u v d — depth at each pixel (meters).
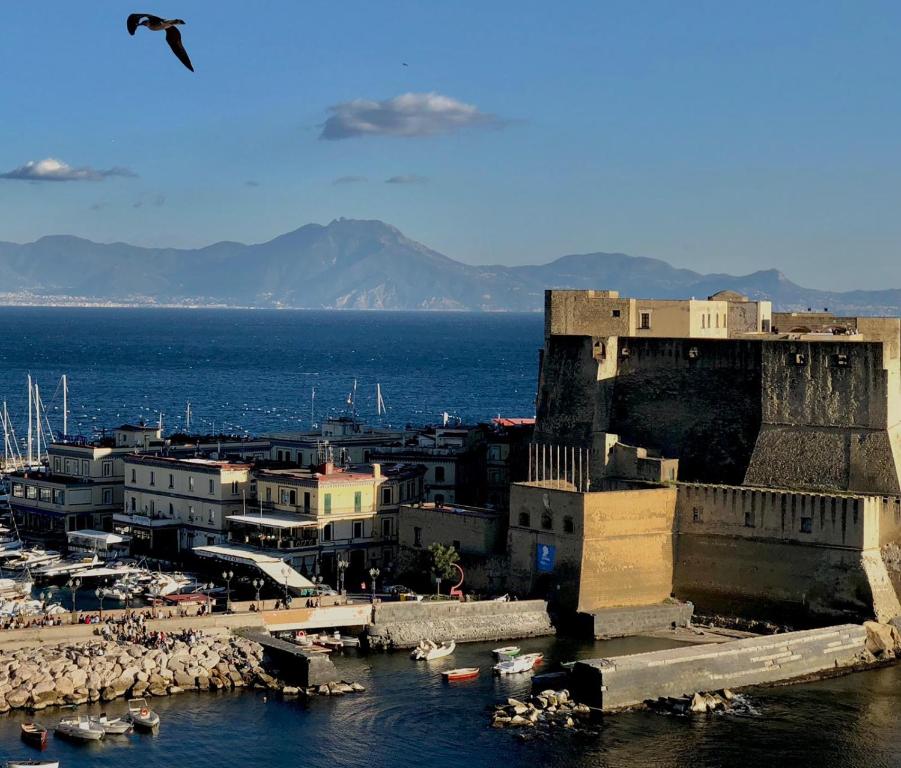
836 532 186.50
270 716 150.75
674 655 163.00
